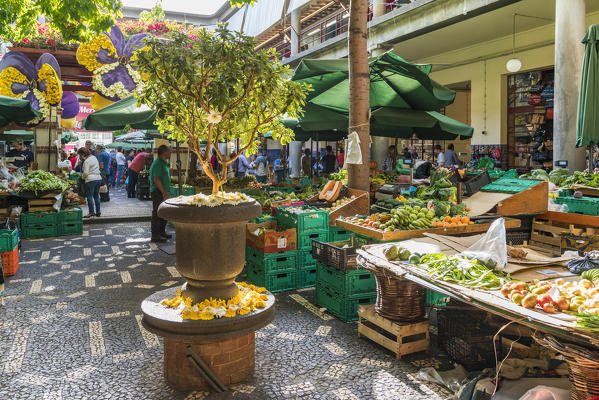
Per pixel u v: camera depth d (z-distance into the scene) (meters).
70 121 18.31
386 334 4.27
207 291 3.52
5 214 9.23
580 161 9.30
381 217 5.51
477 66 16.23
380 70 8.50
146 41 3.61
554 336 2.48
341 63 8.07
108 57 11.87
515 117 15.23
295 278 6.01
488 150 15.96
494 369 3.44
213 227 3.37
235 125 4.05
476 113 16.41
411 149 19.45
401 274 3.58
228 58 3.52
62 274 6.58
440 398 3.32
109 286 6.01
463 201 6.54
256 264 6.01
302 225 6.00
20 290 5.81
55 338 4.36
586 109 7.24
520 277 3.50
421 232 5.07
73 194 10.70
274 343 4.30
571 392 2.68
